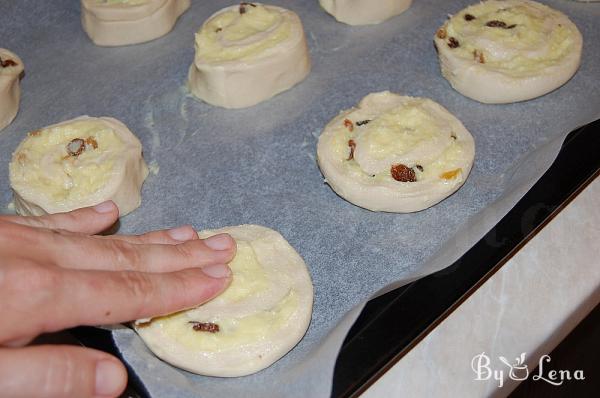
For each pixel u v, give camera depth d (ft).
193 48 1.77
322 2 1.80
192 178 1.51
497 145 1.50
